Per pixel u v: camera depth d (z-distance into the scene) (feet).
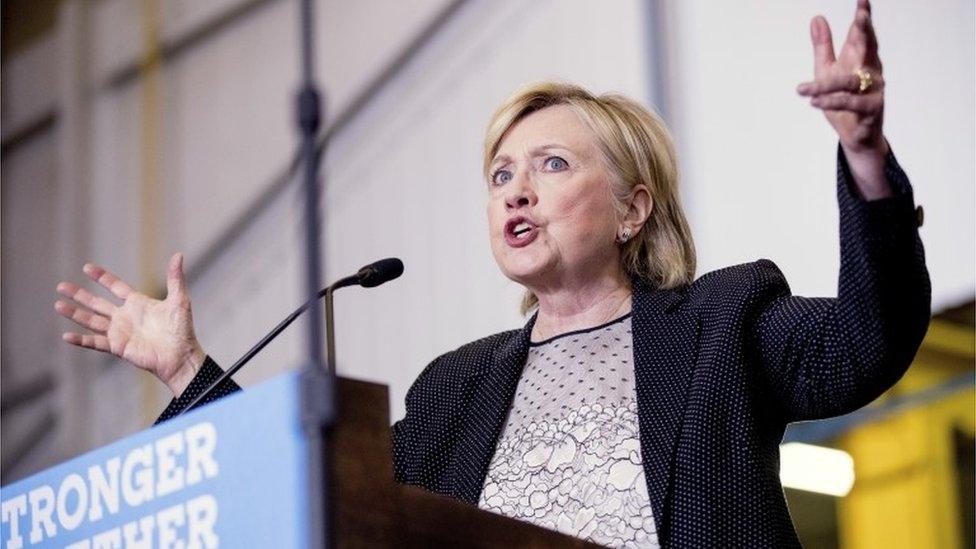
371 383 12.42
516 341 18.89
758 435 16.84
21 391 39.88
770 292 17.67
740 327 17.16
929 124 29.58
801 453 35.47
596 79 31.86
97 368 38.37
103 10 40.60
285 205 35.24
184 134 38.01
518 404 18.19
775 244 29.94
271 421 11.96
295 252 34.73
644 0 31.42
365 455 12.22
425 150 33.76
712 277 18.38
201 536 12.32
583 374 17.95
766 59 30.42
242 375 35.24
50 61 41.42
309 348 14.47
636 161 19.51
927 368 33.65
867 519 34.71
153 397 37.09
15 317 40.40
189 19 38.45
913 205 15.81
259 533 11.85
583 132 19.47
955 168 29.14
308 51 16.31
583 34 32.09
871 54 15.38
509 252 19.04
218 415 12.38
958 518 33.68
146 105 39.09
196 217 37.24
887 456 34.65
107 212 39.19
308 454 11.71
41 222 40.52
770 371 17.13
